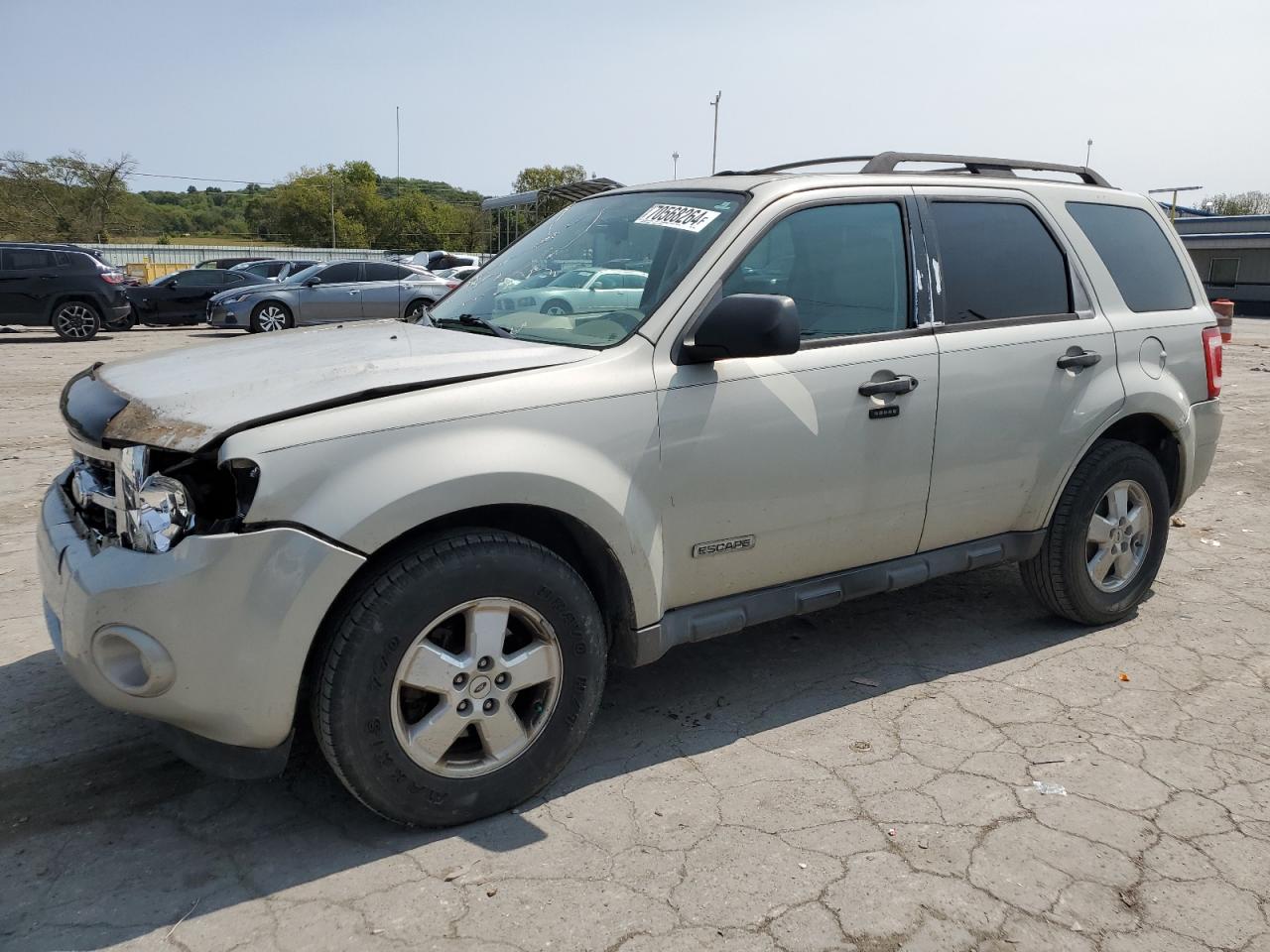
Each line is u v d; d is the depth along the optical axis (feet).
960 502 12.51
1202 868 8.96
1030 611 15.40
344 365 9.59
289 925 8.11
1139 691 12.56
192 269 71.97
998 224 13.11
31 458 25.40
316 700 8.68
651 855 9.06
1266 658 13.58
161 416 8.75
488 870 8.84
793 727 11.60
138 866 8.91
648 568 10.07
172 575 8.07
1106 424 13.58
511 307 11.82
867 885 8.65
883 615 15.23
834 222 11.61
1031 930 8.13
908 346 11.74
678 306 10.36
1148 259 14.89
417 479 8.58
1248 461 26.35
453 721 9.12
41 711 11.77
